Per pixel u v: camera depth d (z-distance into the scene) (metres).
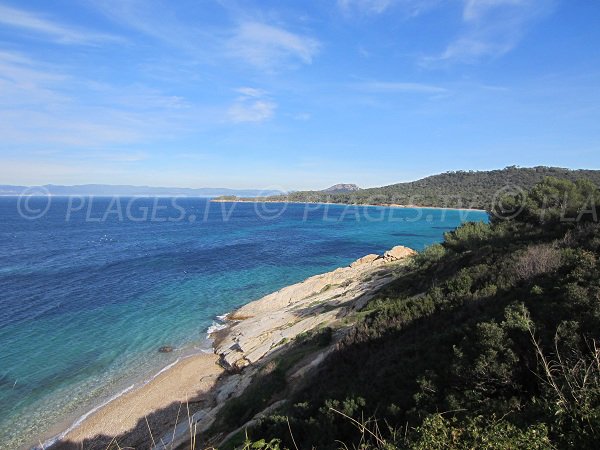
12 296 40.94
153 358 27.69
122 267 56.38
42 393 22.72
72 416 20.61
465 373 7.79
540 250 15.16
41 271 53.12
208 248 74.50
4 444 18.52
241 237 92.12
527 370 7.44
